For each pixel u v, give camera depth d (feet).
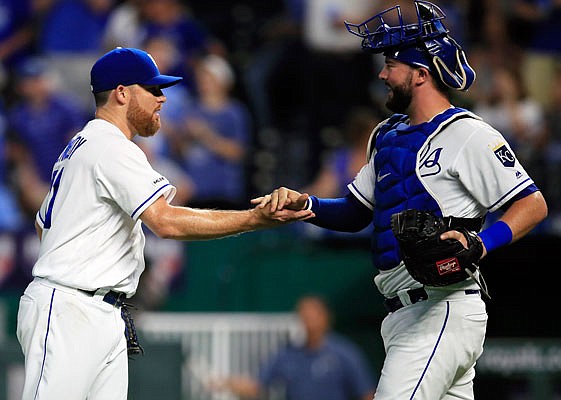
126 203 64.18
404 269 62.08
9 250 126.21
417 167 61.16
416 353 61.00
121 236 65.92
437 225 58.80
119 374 66.44
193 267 127.95
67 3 158.30
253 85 153.17
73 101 147.23
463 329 61.21
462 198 61.00
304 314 121.80
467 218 61.16
